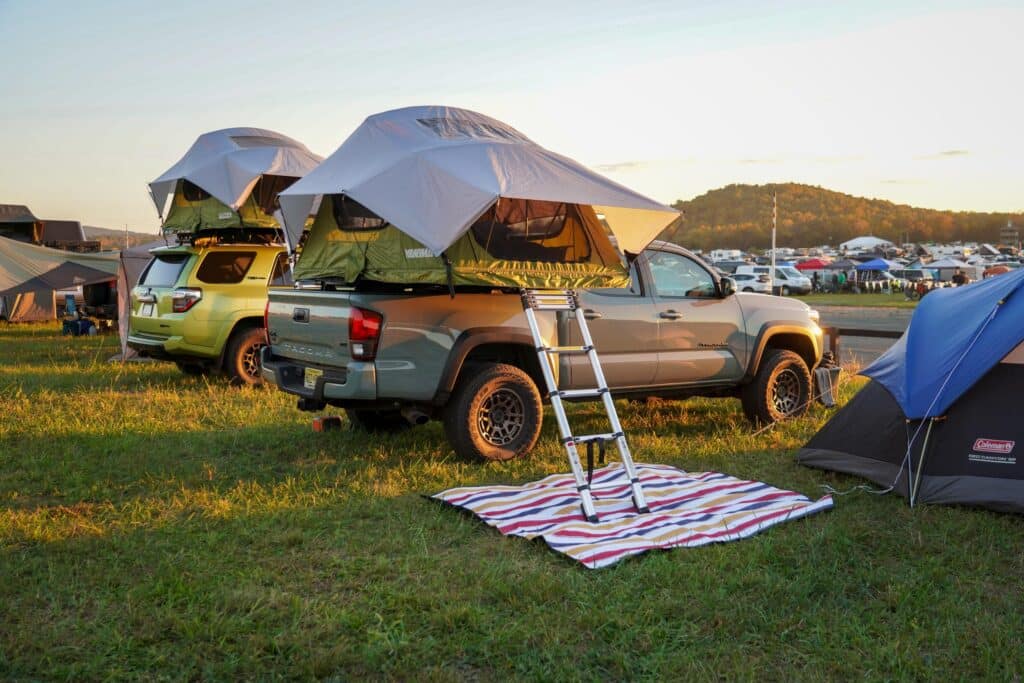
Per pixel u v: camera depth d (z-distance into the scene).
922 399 5.76
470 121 6.66
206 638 3.54
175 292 10.05
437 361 6.38
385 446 7.18
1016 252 101.50
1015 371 5.60
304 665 3.31
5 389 10.05
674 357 7.55
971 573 4.41
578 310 6.09
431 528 5.05
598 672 3.35
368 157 6.29
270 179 10.67
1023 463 5.40
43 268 17.14
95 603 3.89
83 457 6.75
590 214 6.54
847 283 51.38
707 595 4.04
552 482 5.98
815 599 4.07
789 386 8.37
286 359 7.25
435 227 5.50
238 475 6.27
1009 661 3.39
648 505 5.51
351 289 6.59
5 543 4.70
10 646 3.44
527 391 6.68
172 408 8.86
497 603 3.98
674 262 7.80
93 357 13.80
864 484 6.14
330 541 4.79
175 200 11.56
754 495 5.73
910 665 3.39
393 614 3.82
